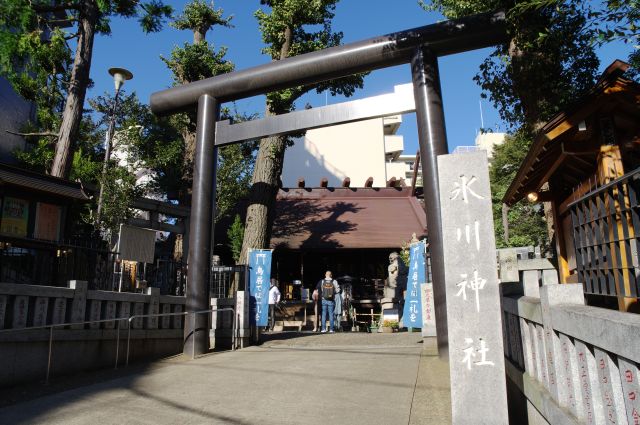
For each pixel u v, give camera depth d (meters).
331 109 9.91
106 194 15.15
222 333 11.22
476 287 4.47
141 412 5.52
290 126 10.21
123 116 20.88
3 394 6.55
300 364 8.21
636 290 4.95
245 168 20.80
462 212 4.62
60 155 12.77
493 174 27.23
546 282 4.30
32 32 12.57
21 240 9.62
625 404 2.39
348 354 9.31
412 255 12.98
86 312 8.46
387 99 9.56
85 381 7.38
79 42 13.35
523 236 24.05
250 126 10.60
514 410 5.39
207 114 10.99
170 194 21.73
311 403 5.76
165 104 11.46
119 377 7.55
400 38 9.55
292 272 21.91
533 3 7.26
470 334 4.41
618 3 5.60
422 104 9.17
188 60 17.33
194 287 10.15
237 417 5.30
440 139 8.92
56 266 9.81
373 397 5.95
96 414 5.46
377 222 22.34
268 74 10.60
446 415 5.14
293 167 34.53
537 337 4.23
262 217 15.31
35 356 7.39
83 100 13.38
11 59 12.41
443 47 9.41
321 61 10.17
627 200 5.02
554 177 9.44
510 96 10.21
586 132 6.44
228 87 10.94
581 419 3.11
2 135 17.94
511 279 8.27
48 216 11.19
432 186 8.74
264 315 12.10
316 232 21.34
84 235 12.55
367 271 21.84
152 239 11.36
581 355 3.08
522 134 10.56
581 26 8.37
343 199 24.52
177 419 5.27
